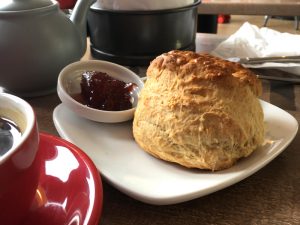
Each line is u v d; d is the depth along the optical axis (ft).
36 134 0.29
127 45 0.71
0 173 0.25
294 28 2.15
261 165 0.39
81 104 0.50
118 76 0.59
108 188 0.39
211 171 0.39
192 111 0.40
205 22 1.51
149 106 0.43
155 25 0.69
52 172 0.36
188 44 0.77
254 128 0.41
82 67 0.58
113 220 0.35
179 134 0.40
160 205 0.36
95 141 0.46
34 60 0.58
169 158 0.41
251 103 0.42
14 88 0.61
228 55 0.73
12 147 0.27
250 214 0.35
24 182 0.27
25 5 0.58
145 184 0.37
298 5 1.28
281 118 0.48
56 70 0.61
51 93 0.64
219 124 0.39
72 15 0.67
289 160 0.43
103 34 0.72
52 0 0.65
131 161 0.41
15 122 0.31
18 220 0.29
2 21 0.57
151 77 0.46
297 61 0.65
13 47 0.57
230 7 1.36
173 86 0.43
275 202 0.36
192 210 0.36
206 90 0.41
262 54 0.72
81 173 0.34
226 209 0.35
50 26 0.59
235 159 0.39
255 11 1.34
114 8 0.69
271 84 0.64
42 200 0.33
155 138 0.41
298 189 0.38
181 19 0.71
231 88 0.41
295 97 0.59
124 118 0.49
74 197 0.32
